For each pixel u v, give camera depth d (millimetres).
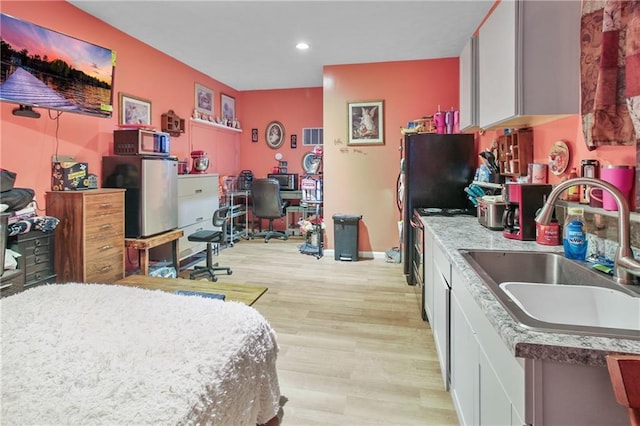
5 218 2211
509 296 1094
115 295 1568
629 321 1148
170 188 3820
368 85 4797
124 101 3797
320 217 5535
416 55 4480
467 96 2855
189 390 937
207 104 5555
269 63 4840
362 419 1771
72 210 2842
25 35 2510
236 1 3098
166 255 4172
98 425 792
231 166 6457
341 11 3289
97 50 3033
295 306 3209
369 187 4918
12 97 2457
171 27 3648
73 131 3207
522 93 1769
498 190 3027
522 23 1755
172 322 1304
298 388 2020
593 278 1343
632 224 1350
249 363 1288
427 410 1829
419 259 3234
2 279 2223
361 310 3121
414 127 4176
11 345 1104
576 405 798
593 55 1600
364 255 4988
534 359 801
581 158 1813
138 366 1013
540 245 1800
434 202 3729
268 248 5516
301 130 6445
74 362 1019
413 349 2443
